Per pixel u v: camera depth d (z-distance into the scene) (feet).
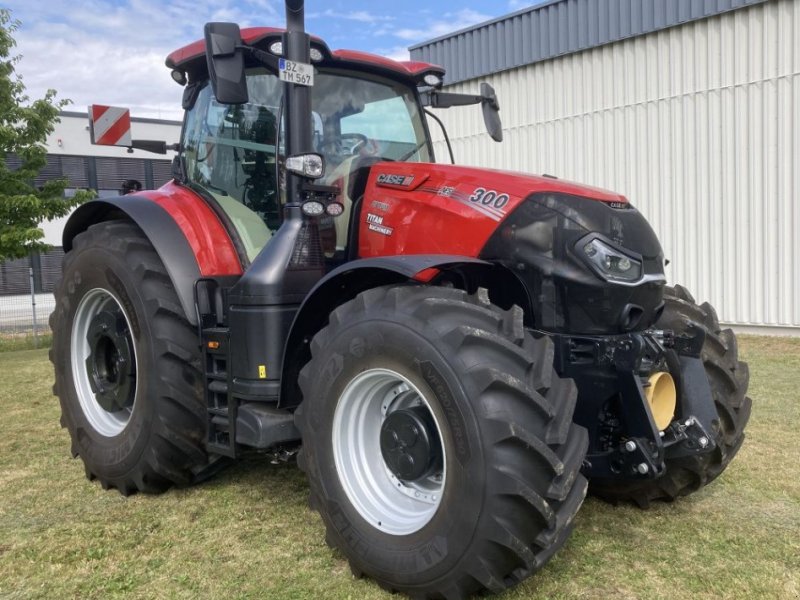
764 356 22.74
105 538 9.44
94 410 12.10
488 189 9.27
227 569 8.50
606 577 8.13
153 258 11.06
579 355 8.57
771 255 26.32
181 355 10.59
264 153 11.17
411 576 7.49
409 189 9.92
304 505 10.58
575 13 30.73
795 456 12.51
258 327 9.55
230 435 9.93
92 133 13.51
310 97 9.97
